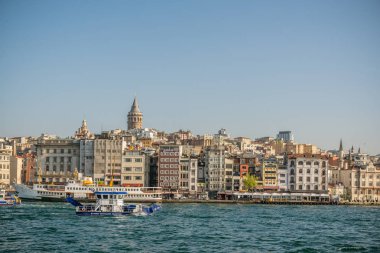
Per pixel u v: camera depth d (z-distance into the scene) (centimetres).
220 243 15362
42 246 14150
